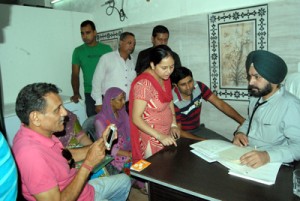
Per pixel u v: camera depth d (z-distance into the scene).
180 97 2.21
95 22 3.48
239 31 2.27
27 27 2.89
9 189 0.59
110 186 1.64
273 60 1.39
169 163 1.36
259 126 1.57
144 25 2.93
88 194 1.46
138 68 2.79
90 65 3.10
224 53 2.39
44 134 1.29
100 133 2.09
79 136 2.05
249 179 1.14
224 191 1.07
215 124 2.60
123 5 3.08
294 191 1.01
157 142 1.81
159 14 2.78
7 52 2.76
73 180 1.24
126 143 2.28
